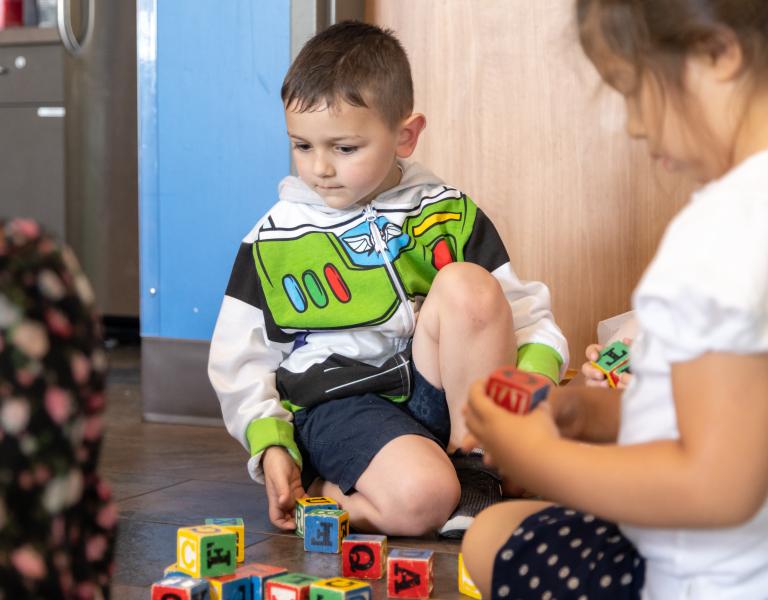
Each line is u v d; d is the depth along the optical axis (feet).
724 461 2.12
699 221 2.22
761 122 2.28
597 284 6.84
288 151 6.93
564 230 6.88
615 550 2.78
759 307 2.10
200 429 7.07
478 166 7.04
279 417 4.86
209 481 5.58
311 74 4.66
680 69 2.28
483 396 2.50
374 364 4.97
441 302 4.61
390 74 4.80
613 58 2.38
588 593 2.76
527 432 2.38
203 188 7.11
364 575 3.94
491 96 6.95
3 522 1.69
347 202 4.88
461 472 4.70
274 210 5.26
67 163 11.36
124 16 11.07
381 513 4.39
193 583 3.40
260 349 5.09
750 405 2.12
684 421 2.19
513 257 7.02
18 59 11.38
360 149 4.73
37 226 1.83
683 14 2.23
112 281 11.46
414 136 5.15
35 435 1.71
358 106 4.65
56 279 1.78
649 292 2.22
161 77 7.14
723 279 2.12
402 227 5.07
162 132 7.17
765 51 2.23
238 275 5.19
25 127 11.44
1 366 1.69
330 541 4.27
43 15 11.48
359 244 5.05
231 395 4.98
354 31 4.98
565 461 2.30
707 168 2.39
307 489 4.91
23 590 1.71
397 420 4.61
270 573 3.64
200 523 4.72
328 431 4.70
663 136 2.37
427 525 4.36
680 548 2.43
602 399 2.95
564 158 6.82
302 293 5.05
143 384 7.34
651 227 6.67
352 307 4.96
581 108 6.75
